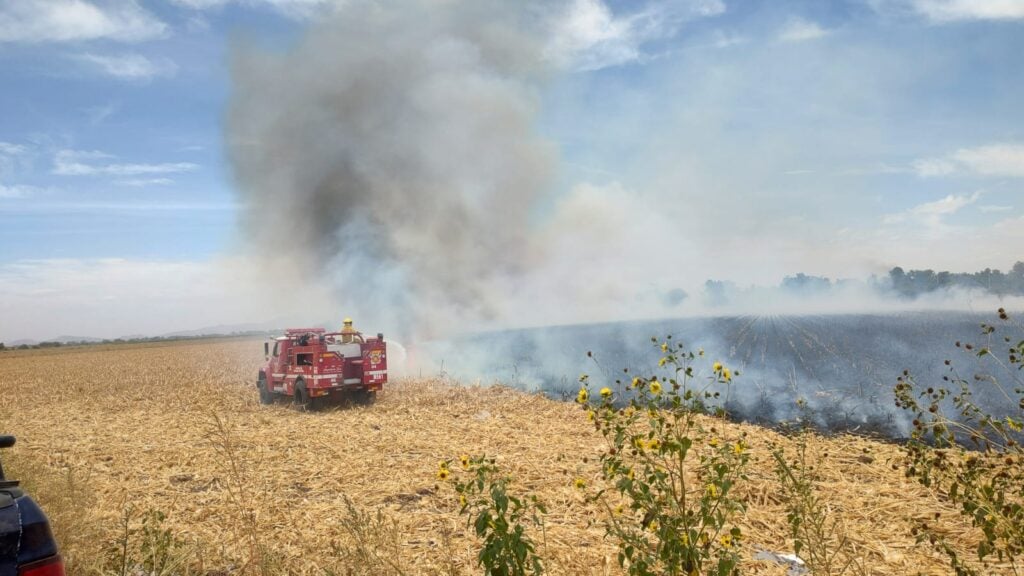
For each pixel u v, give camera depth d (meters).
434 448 11.59
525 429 13.43
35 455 12.20
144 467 10.98
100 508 8.15
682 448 3.80
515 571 3.67
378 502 8.27
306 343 18.69
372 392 19.06
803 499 5.40
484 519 3.74
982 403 13.17
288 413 17.70
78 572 5.68
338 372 18.16
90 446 13.34
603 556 5.79
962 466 5.94
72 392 26.64
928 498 7.23
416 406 17.69
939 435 5.86
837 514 6.74
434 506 7.93
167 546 5.95
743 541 6.07
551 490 8.20
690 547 3.70
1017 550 4.29
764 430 11.92
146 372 35.53
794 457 8.73
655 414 4.02
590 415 4.10
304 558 6.21
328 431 13.96
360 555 5.60
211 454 11.70
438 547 6.37
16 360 61.62
